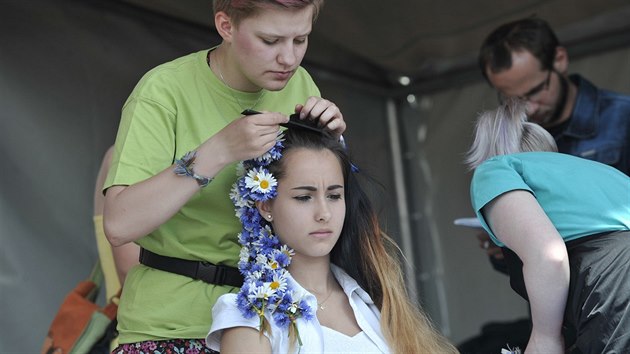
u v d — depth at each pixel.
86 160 7.68
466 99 10.23
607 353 4.20
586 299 4.33
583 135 7.46
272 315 4.17
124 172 4.29
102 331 5.93
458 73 10.02
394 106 10.55
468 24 9.09
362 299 4.55
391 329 4.45
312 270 4.44
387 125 10.54
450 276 10.45
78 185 7.61
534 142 5.02
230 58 4.45
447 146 10.38
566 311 4.47
